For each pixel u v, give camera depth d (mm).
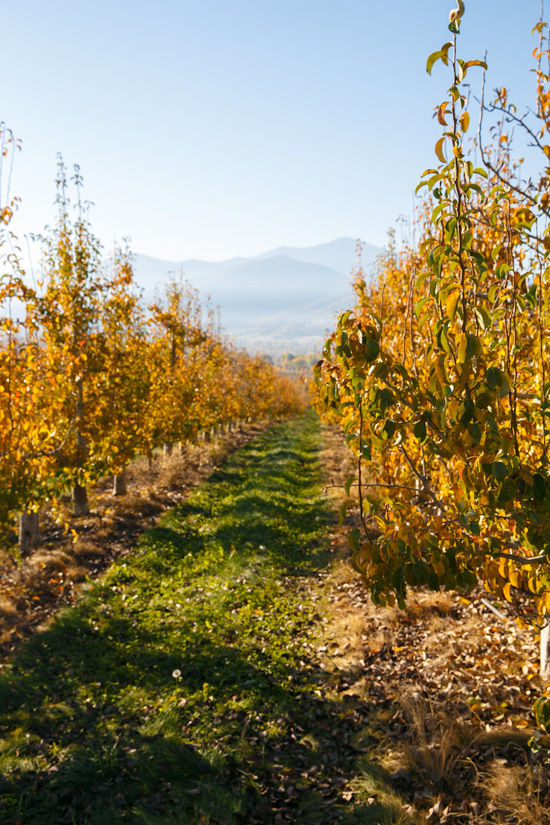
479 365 2361
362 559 2771
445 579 2730
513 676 5480
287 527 12547
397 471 4297
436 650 6406
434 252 2439
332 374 3045
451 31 2320
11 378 6039
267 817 4379
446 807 3996
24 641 7352
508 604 6949
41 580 9375
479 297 2672
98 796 4590
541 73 3850
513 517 2469
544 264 2902
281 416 46500
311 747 5215
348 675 6336
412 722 5086
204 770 4910
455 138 2381
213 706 5969
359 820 4113
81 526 12578
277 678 6496
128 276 14820
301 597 8961
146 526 13078
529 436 3203
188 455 22422
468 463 2488
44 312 10648
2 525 6219
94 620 8109
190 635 7570
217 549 11102
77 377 9953
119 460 13219
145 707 5965
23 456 6539
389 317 7602
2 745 5219
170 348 20766
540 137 3838
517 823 3727
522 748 4418
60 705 5988
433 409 2488
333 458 22094
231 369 32375
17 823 4312
